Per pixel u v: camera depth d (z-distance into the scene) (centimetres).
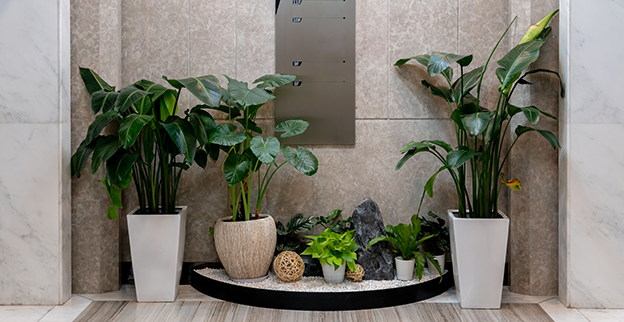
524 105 288
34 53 270
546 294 290
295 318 253
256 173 321
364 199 302
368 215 296
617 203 266
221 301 280
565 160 272
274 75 290
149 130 271
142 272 276
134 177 279
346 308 263
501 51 312
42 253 274
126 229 318
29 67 271
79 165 266
